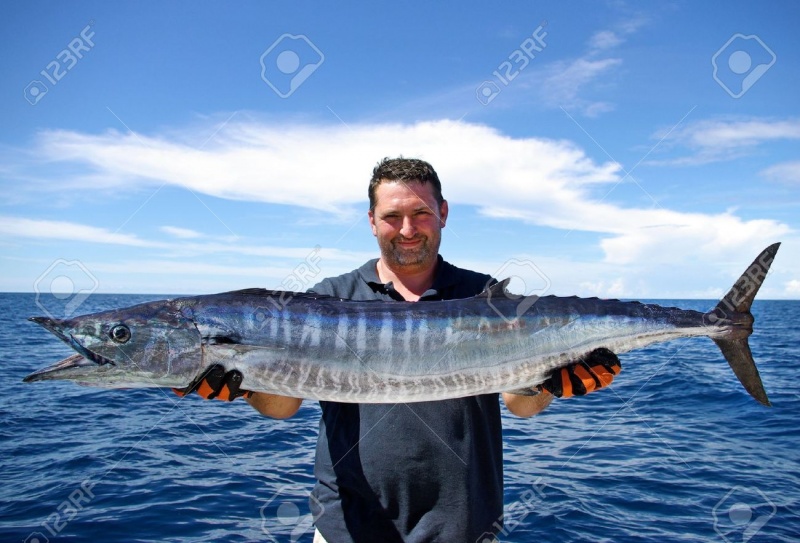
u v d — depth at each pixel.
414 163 1.38
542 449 3.04
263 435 3.41
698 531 2.05
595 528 2.07
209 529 2.07
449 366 1.34
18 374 5.70
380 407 1.27
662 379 5.48
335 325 1.33
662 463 2.78
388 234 1.37
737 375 1.48
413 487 1.20
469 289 1.45
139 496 2.35
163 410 4.21
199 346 1.33
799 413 3.88
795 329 13.85
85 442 3.21
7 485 2.47
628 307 1.46
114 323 1.34
